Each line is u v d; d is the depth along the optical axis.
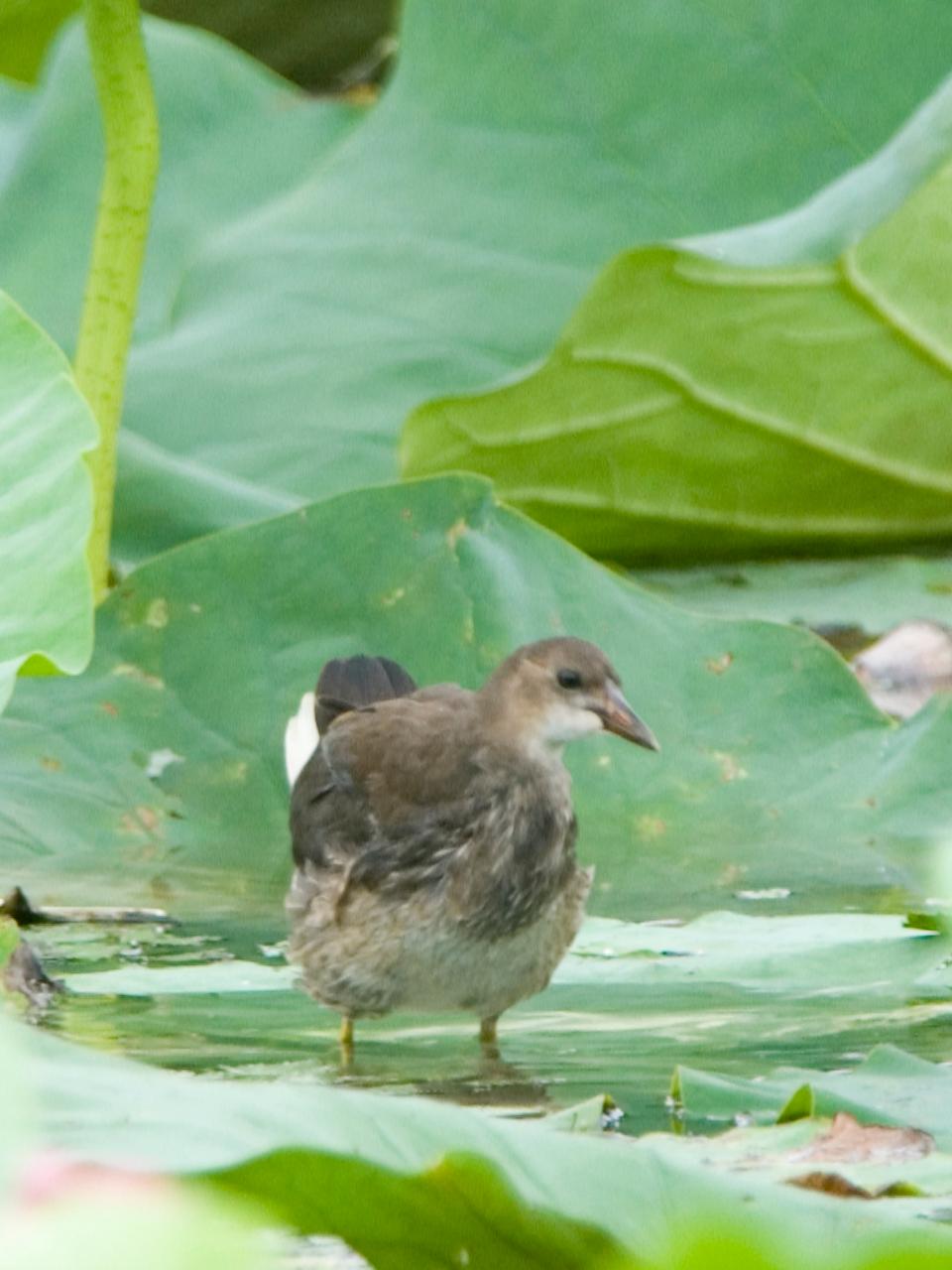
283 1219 4.09
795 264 12.74
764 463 13.99
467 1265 4.23
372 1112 4.39
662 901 9.88
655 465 13.96
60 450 7.29
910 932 9.23
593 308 13.01
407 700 9.84
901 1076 7.08
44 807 10.73
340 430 15.34
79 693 11.22
